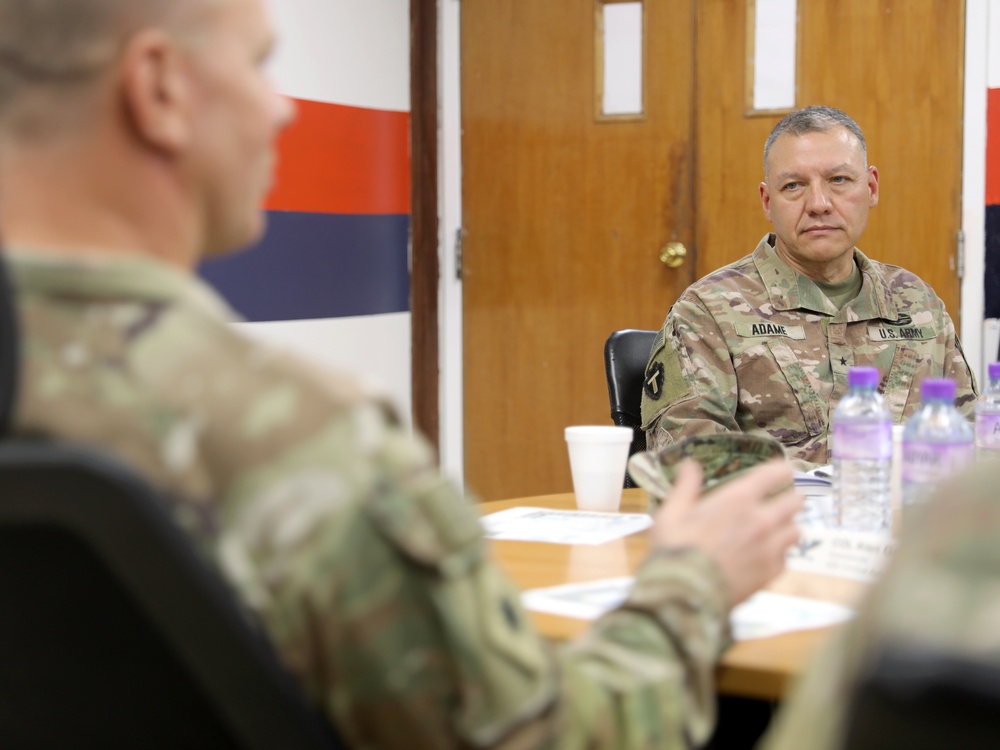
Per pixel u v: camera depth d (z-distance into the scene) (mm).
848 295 2361
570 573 1228
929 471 1396
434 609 573
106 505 511
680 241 3889
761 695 897
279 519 562
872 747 240
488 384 4125
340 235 3744
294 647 573
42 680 567
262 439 568
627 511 1622
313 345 3666
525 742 601
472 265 4109
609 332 3979
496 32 4023
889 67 3656
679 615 753
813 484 1703
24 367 575
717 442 1234
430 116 4059
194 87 629
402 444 589
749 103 3799
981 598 238
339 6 3697
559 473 4070
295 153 3566
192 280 628
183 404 573
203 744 583
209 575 532
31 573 537
